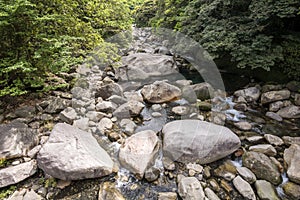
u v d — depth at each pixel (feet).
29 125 7.26
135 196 5.72
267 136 8.04
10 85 7.25
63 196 5.53
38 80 7.59
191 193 5.60
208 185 6.09
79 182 5.94
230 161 6.96
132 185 6.01
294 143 7.72
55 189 5.66
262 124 9.07
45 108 8.12
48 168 5.76
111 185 5.93
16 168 5.76
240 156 7.17
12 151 6.07
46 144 6.16
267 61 9.41
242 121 9.22
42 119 7.64
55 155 5.86
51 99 8.50
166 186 6.06
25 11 6.40
